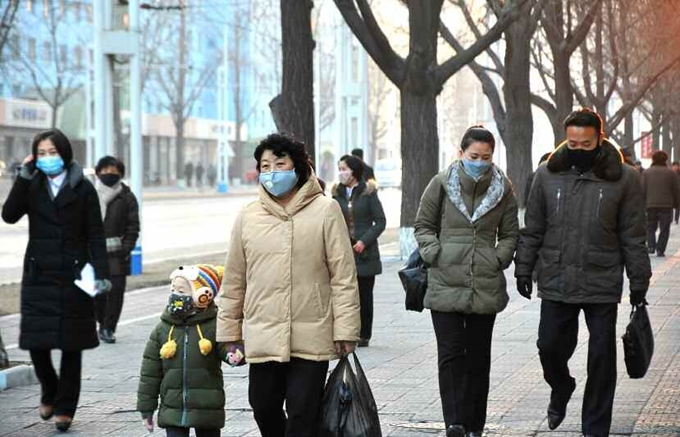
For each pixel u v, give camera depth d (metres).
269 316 14.33
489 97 72.19
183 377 15.41
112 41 48.59
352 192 28.14
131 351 28.42
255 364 14.55
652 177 58.59
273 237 14.41
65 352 19.44
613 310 17.36
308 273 14.38
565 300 17.28
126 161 51.16
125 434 19.06
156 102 193.25
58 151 19.28
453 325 17.69
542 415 19.81
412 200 54.69
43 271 19.28
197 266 15.71
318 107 141.62
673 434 18.11
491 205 17.50
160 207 121.12
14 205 19.34
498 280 17.61
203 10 178.00
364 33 51.81
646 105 128.75
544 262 17.52
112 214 29.62
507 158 68.25
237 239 14.69
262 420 14.88
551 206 17.42
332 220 14.47
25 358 26.80
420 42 51.78
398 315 35.00
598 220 17.12
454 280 17.52
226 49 180.25
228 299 14.81
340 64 87.00
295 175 14.33
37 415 20.72
